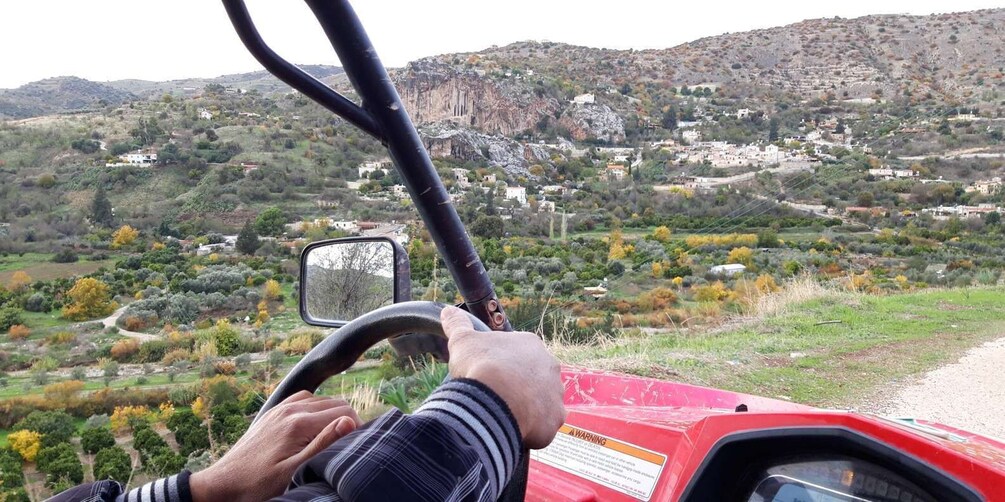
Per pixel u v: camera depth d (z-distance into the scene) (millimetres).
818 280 17562
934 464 1630
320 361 1240
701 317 12852
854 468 1789
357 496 633
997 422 6543
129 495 921
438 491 647
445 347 1152
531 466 2469
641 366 8289
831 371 8406
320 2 1012
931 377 8195
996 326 11812
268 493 926
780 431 1893
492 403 716
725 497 1977
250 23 1006
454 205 1138
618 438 2244
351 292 1762
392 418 703
